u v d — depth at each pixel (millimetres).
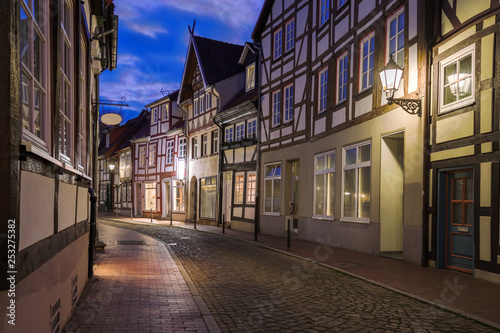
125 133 38562
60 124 4016
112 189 39906
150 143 31578
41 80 3246
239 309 5352
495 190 6668
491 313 4992
